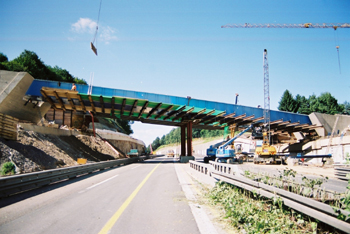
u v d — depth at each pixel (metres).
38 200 8.31
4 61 60.59
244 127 48.75
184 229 5.28
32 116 32.66
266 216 5.57
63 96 32.38
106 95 35.72
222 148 37.75
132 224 5.61
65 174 13.96
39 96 33.97
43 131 28.98
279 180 6.96
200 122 49.84
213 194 8.95
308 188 5.71
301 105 99.75
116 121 113.88
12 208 7.12
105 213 6.60
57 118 45.97
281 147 61.59
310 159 43.81
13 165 15.12
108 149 47.06
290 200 5.17
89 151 35.91
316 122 50.88
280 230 4.76
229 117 42.16
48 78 71.19
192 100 40.88
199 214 6.55
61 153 25.98
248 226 5.11
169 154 94.56
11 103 27.03
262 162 40.75
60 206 7.42
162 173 19.47
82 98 33.84
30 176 10.13
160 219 6.05
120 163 31.67
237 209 6.20
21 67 57.34
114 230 5.16
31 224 5.55
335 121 52.09
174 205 7.63
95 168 20.67
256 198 7.11
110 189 10.82
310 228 4.75
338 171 16.03
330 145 41.50
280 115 48.91
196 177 16.17
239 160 38.47
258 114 46.31
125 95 36.88
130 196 9.10
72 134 38.16
